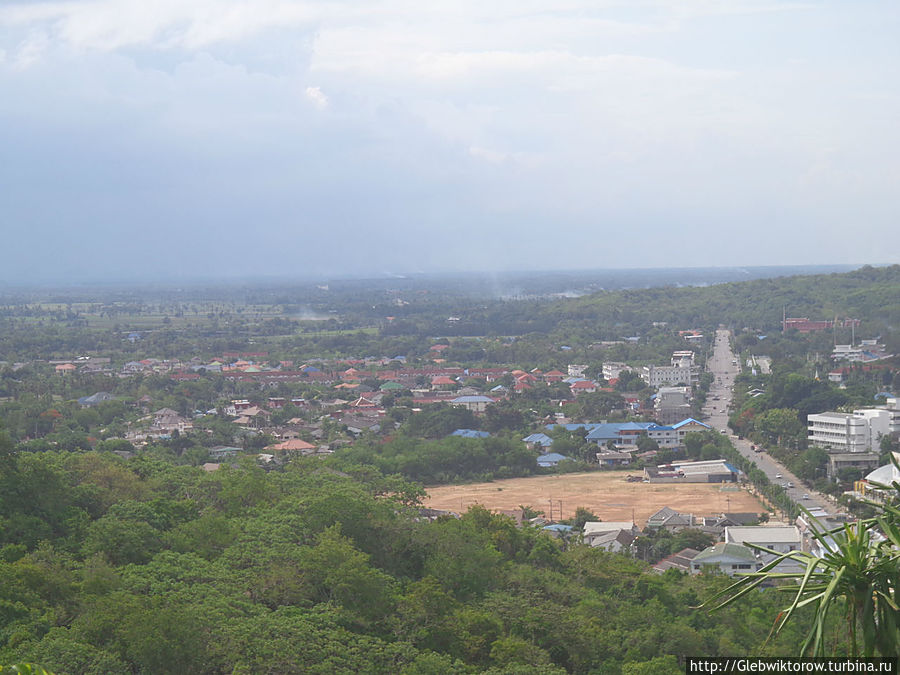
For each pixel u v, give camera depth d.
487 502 198.62
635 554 155.50
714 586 118.12
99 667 73.25
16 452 118.25
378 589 96.94
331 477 152.88
